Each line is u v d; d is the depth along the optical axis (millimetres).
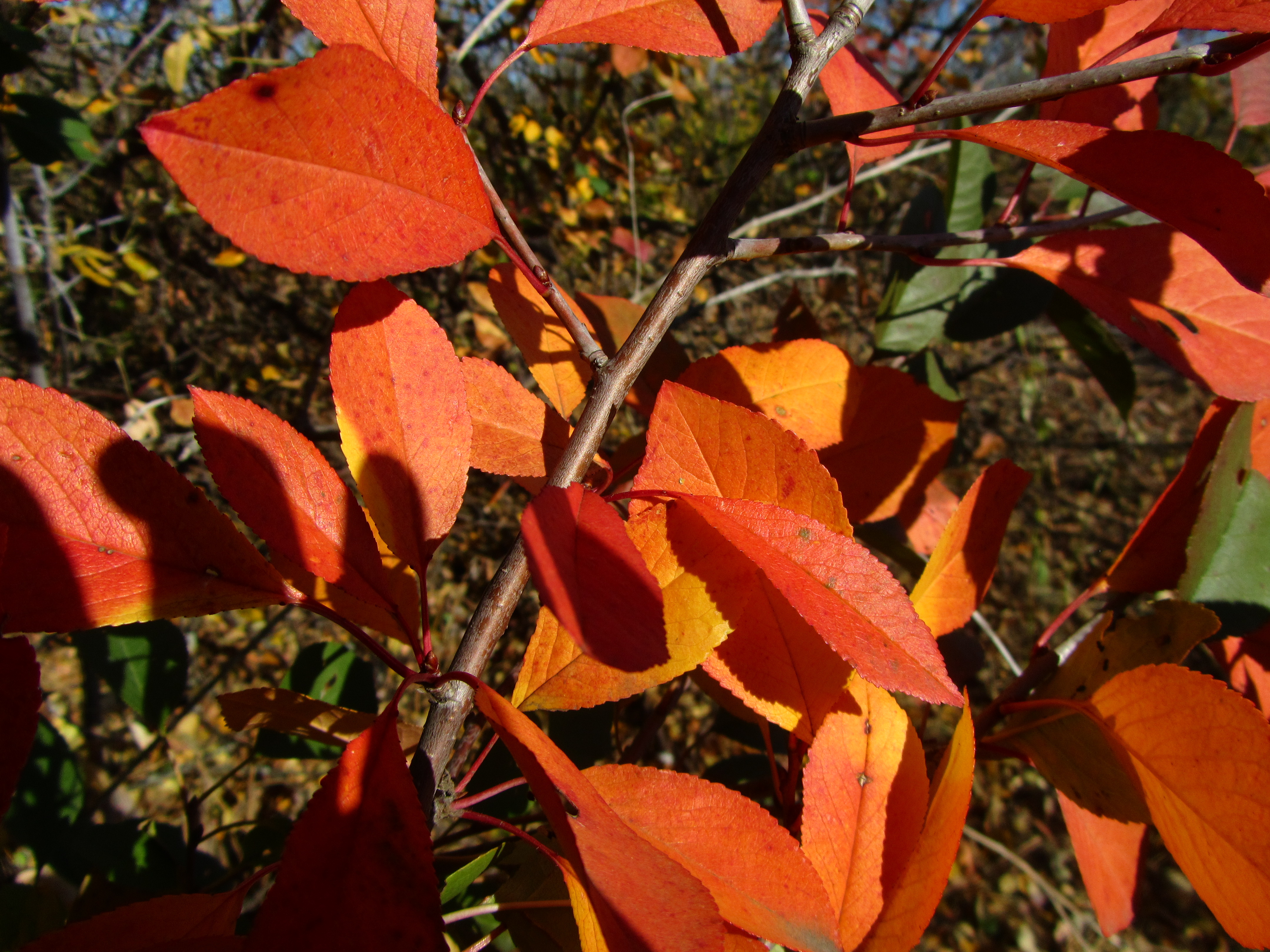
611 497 173
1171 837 172
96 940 164
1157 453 1870
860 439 241
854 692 185
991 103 176
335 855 132
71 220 1090
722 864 163
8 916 296
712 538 178
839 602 156
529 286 235
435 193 147
